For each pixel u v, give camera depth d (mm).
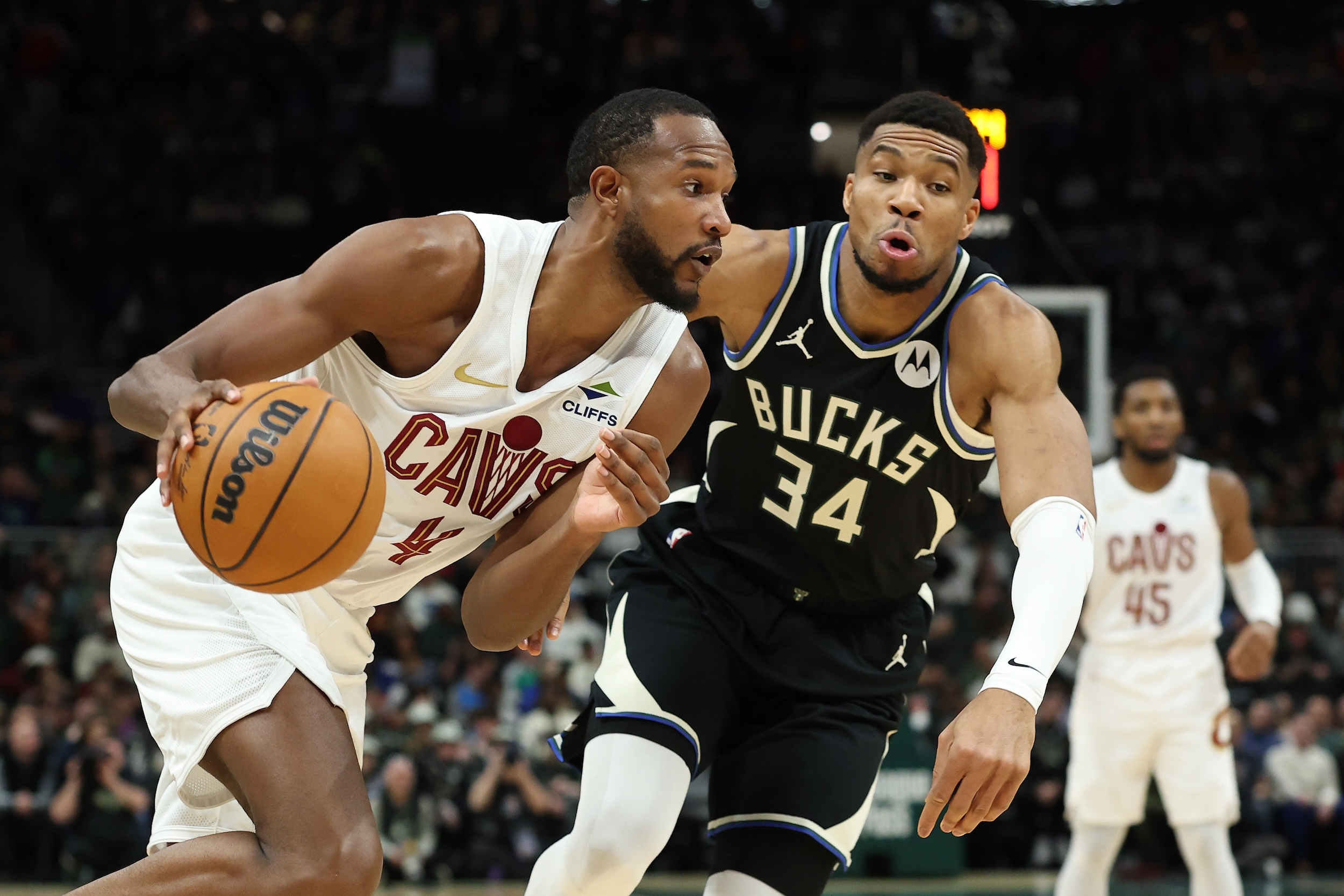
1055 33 18781
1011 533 2812
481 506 2914
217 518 2395
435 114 17188
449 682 9992
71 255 16562
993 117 7219
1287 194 18172
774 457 3230
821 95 15734
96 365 16219
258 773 2596
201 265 16578
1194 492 5891
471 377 2752
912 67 10328
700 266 2758
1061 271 14750
